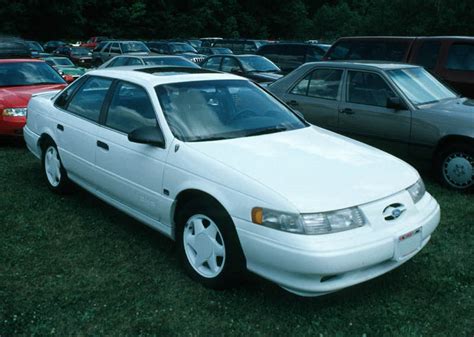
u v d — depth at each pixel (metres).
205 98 4.45
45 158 5.75
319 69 7.33
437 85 6.97
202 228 3.66
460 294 3.62
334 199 3.22
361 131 6.78
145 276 3.84
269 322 3.27
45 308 3.39
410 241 3.43
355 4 62.75
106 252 4.25
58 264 4.02
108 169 4.52
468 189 5.94
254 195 3.28
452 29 30.59
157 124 4.11
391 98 6.33
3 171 6.68
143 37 63.16
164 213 3.95
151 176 4.02
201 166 3.65
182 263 3.86
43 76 9.30
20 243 4.39
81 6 59.09
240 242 3.34
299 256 3.05
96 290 3.63
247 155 3.72
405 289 3.68
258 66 13.73
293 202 3.15
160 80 4.47
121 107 4.59
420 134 6.19
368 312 3.39
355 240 3.15
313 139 4.25
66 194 5.61
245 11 69.88
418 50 9.21
